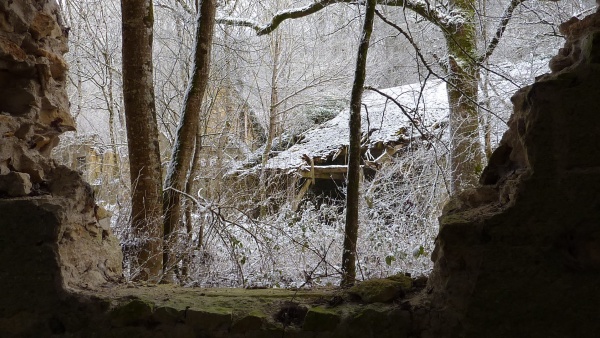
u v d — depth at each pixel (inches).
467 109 309.6
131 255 195.2
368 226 303.6
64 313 101.8
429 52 338.3
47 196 111.0
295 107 519.2
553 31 294.8
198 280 211.0
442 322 88.4
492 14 358.3
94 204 124.6
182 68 361.7
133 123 205.0
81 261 113.8
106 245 129.0
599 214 82.6
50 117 132.2
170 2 370.3
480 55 310.0
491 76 331.0
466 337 86.7
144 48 205.5
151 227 201.2
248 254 242.7
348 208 173.3
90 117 523.5
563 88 84.5
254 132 561.9
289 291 111.5
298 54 515.2
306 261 256.1
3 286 103.3
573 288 83.3
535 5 311.9
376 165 386.9
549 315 84.0
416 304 91.5
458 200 99.5
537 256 85.0
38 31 128.7
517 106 96.0
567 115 84.4
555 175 84.7
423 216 316.5
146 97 206.4
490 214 88.8
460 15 317.7
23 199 105.7
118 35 414.3
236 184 368.8
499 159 100.1
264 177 418.0
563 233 84.2
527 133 86.2
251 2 458.9
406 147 376.2
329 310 95.2
